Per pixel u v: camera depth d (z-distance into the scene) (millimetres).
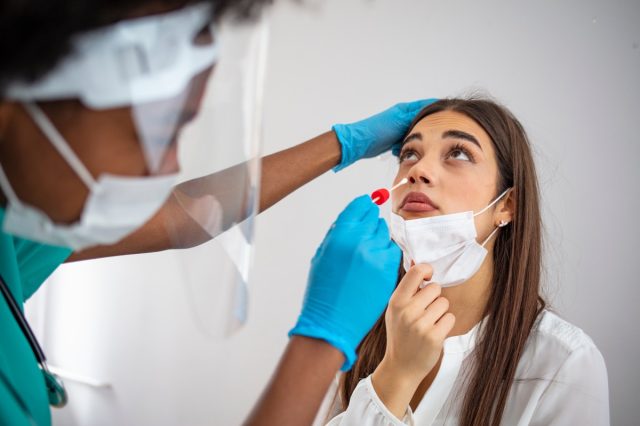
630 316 1988
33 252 1124
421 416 1442
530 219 1495
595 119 1983
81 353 2773
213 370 2547
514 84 2057
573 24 1982
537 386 1400
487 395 1411
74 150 708
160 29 694
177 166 797
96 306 2732
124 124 708
